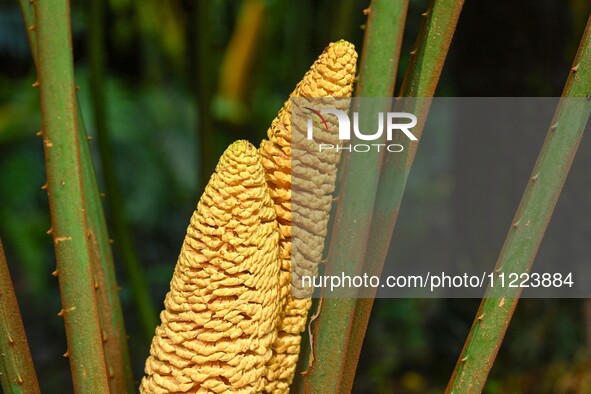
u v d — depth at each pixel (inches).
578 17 67.7
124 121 122.9
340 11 76.5
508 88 69.9
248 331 35.7
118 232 57.2
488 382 77.9
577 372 75.7
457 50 72.2
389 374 88.3
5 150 117.7
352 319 36.6
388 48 35.1
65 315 37.1
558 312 78.8
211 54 63.9
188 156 125.2
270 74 112.4
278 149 36.6
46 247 116.2
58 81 36.0
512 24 69.0
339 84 35.8
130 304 104.0
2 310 37.3
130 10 127.4
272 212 35.7
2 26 129.3
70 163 36.4
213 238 35.1
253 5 100.7
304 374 37.1
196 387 36.3
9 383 37.8
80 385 37.4
